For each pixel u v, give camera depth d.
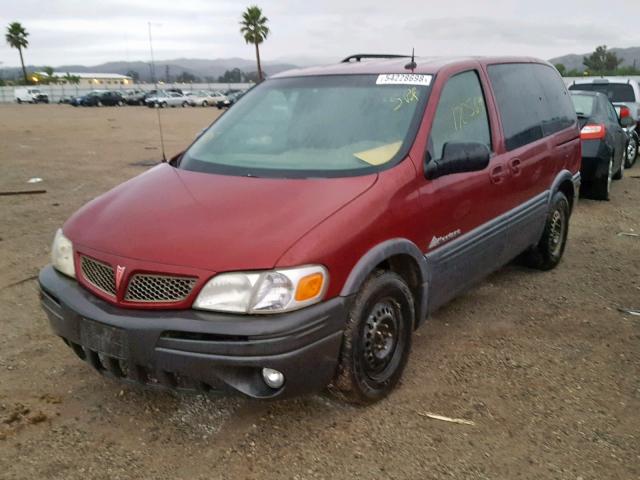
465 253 4.12
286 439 3.22
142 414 3.46
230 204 3.31
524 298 5.22
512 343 4.35
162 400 3.60
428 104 3.93
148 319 2.95
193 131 23.75
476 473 2.95
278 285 2.89
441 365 4.01
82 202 9.18
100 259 3.13
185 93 54.00
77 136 20.95
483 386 3.75
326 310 3.02
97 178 11.49
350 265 3.14
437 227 3.79
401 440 3.21
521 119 5.00
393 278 3.47
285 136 4.04
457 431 3.28
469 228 4.16
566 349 4.26
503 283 5.59
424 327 4.62
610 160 9.15
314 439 3.22
